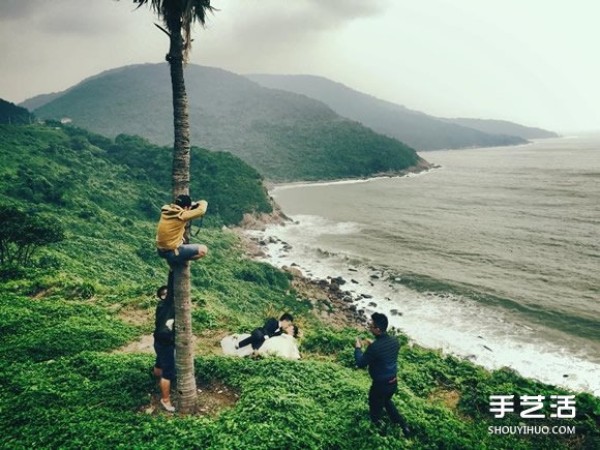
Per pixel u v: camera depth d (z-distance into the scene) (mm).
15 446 6262
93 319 13289
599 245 53344
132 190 69438
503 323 32750
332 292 42375
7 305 13977
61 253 33219
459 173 166250
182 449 6227
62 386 8102
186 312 7082
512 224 69062
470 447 7391
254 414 7145
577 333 30156
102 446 6254
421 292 41031
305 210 95375
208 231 60719
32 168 59250
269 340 10477
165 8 6699
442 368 11125
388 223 75875
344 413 7641
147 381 8344
